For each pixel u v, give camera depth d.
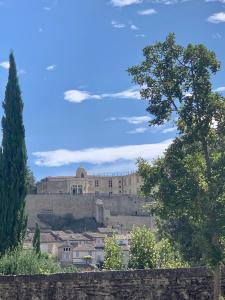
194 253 43.41
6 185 50.03
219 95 28.86
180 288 30.36
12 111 51.88
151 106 29.05
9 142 51.19
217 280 27.95
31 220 165.50
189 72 28.84
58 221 166.88
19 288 29.73
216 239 27.92
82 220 169.00
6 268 38.50
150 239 61.16
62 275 29.94
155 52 29.16
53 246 134.50
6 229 48.91
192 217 28.81
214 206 27.69
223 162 28.09
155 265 59.72
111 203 170.88
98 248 133.00
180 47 28.92
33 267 39.16
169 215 29.05
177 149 28.80
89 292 29.94
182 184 28.47
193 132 28.42
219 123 28.80
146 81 29.12
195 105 28.69
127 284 30.12
